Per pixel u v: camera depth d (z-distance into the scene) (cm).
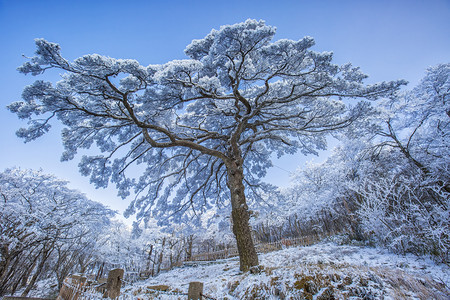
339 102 1026
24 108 705
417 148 959
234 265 1002
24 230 1023
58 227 1237
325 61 695
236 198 876
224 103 1046
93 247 1914
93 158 1077
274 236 2008
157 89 746
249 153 1527
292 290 363
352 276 375
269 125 1377
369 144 1238
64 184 1513
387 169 1116
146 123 838
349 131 1139
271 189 1338
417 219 560
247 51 694
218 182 1424
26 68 579
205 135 1211
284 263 737
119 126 1015
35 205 1203
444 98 959
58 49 546
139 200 1209
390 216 637
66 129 930
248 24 650
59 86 650
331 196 1238
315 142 1401
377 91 847
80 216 1468
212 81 659
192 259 2044
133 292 570
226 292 508
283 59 729
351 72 842
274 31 636
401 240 568
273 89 1061
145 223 1284
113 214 1755
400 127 1076
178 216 1342
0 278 938
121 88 646
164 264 2219
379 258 566
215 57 727
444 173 753
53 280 1839
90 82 638
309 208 1530
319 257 607
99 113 880
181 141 948
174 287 632
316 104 1037
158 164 1358
